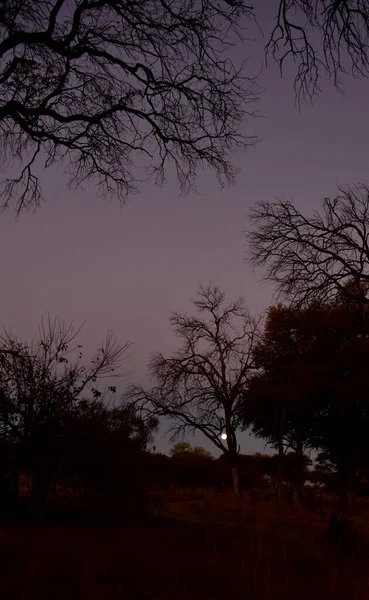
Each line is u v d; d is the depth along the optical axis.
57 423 16.25
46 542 11.20
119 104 11.75
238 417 42.56
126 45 11.12
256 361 39.59
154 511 20.23
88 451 16.45
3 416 15.95
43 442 16.12
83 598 6.81
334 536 12.66
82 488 17.41
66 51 10.64
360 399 35.03
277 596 7.71
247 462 63.81
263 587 7.85
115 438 17.08
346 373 35.19
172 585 7.80
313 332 33.38
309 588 8.44
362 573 9.78
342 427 38.53
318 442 41.62
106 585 7.62
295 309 26.67
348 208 25.61
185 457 65.88
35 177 12.76
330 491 53.62
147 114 12.04
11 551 9.86
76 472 16.70
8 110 11.15
